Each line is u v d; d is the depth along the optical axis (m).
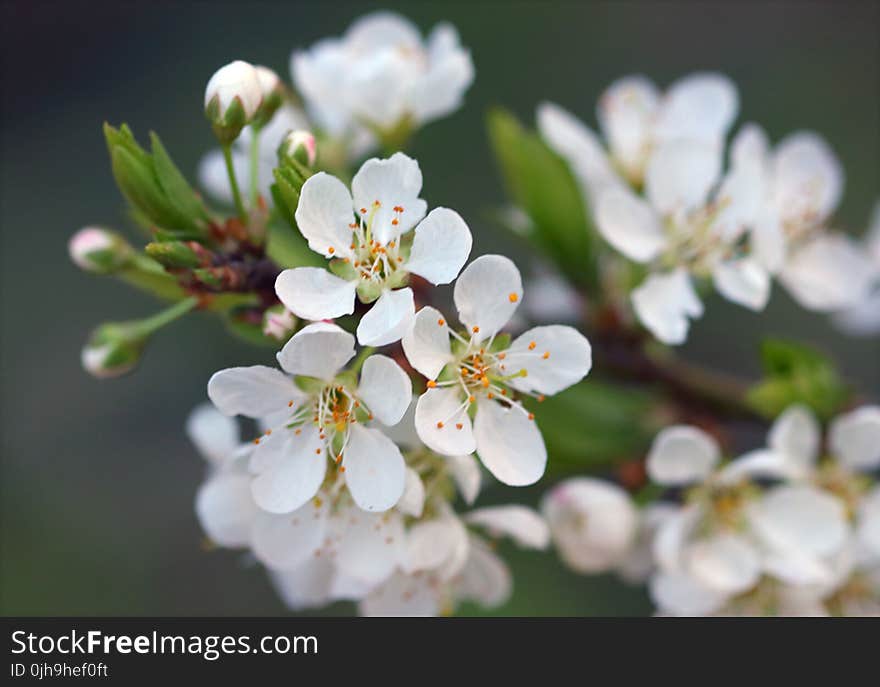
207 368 0.60
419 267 0.34
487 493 0.47
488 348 0.34
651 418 0.39
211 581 0.57
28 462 0.60
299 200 0.34
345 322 0.35
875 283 0.42
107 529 0.58
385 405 0.34
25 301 0.63
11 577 0.57
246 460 0.35
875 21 0.64
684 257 0.38
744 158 0.38
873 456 0.38
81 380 0.61
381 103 0.39
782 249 0.38
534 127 0.63
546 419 0.38
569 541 0.38
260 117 0.36
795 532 0.38
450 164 0.61
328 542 0.35
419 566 0.35
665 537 0.37
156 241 0.35
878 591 0.38
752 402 0.38
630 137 0.40
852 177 0.61
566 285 0.39
